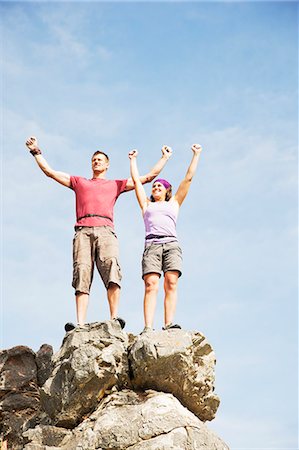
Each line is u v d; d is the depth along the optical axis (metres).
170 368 11.99
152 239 13.11
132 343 12.38
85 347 12.04
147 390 12.16
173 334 12.11
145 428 11.47
